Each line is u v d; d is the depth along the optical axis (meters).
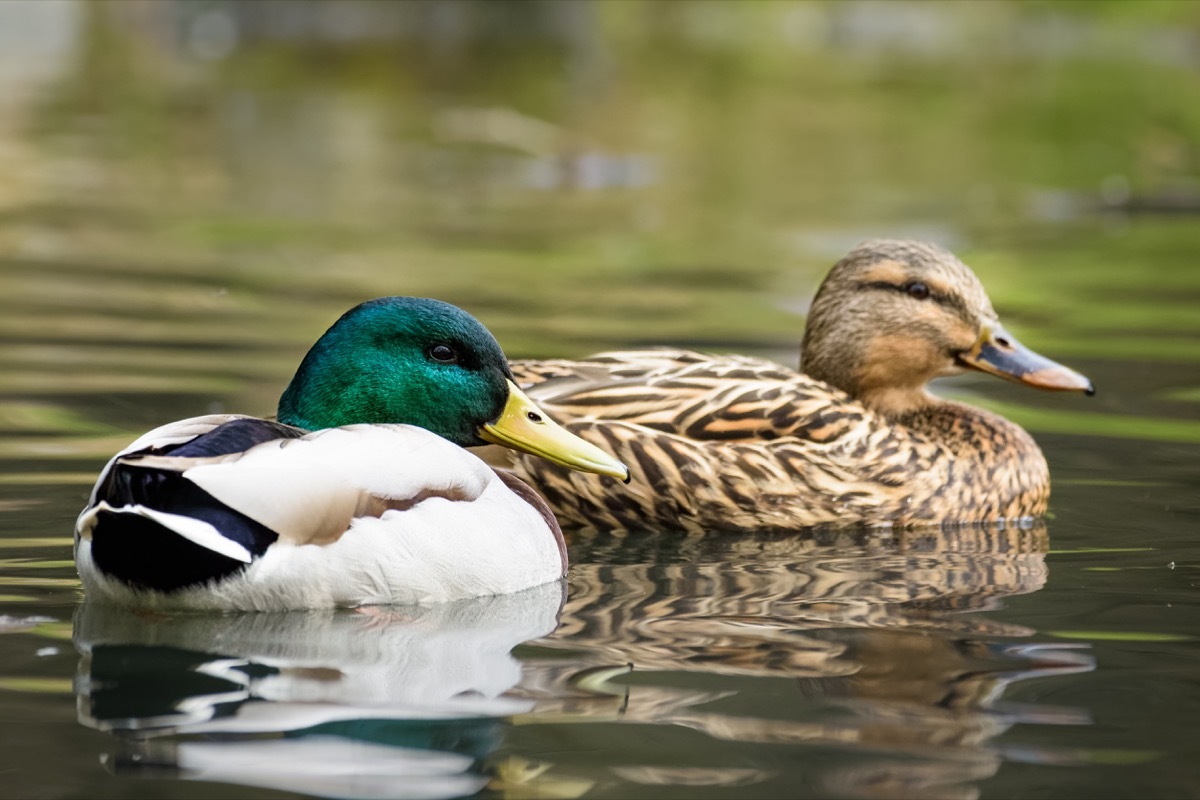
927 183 29.33
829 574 10.79
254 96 37.47
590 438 11.93
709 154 32.31
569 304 19.09
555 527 10.76
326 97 37.81
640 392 12.26
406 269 21.06
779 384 12.64
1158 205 27.56
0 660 8.44
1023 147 33.59
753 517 12.15
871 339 13.45
